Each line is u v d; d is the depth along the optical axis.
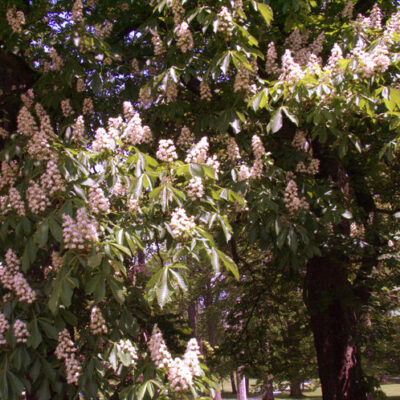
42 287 3.69
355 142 4.44
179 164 3.55
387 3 6.14
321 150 6.76
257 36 5.14
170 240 3.81
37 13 5.27
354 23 4.86
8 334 3.35
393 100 3.67
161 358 3.29
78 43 4.43
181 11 4.27
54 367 3.65
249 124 4.78
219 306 13.70
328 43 5.60
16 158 4.96
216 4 4.21
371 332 6.30
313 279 7.03
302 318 9.09
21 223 3.37
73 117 4.91
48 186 3.30
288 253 4.62
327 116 3.77
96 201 3.35
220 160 5.13
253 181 4.33
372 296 7.33
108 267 3.20
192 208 3.66
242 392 18.30
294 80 3.82
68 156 3.50
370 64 3.56
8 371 3.35
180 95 5.34
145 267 6.08
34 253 3.33
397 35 3.79
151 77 4.77
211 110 4.86
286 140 5.71
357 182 7.75
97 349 3.65
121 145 3.71
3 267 3.49
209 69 4.14
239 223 4.93
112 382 4.55
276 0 5.13
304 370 10.59
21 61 5.56
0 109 5.37
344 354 6.94
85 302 5.14
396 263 6.37
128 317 3.85
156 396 3.43
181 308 17.17
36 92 5.16
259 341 9.23
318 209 5.30
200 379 3.39
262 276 9.05
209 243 3.40
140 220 3.74
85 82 4.93
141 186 3.37
